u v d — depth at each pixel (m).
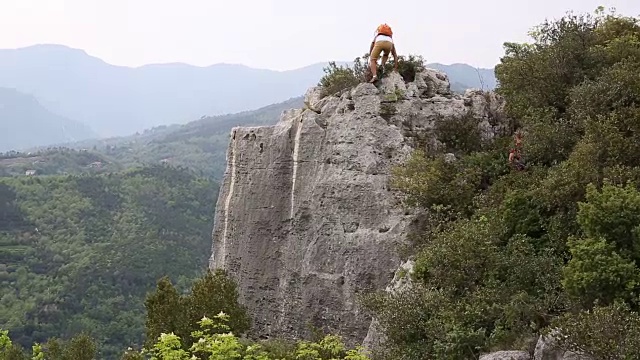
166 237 86.56
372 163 17.06
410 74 19.16
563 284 10.06
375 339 13.84
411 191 15.93
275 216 19.19
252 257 19.64
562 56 16.72
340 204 17.34
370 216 16.81
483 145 17.77
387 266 16.12
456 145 17.80
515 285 11.55
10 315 63.84
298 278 18.22
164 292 16.66
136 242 83.31
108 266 74.75
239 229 20.27
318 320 17.44
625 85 14.26
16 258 80.06
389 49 18.25
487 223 13.42
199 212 101.19
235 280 20.09
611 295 9.59
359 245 16.70
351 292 16.69
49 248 84.62
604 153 12.63
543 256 12.06
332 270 17.25
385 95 17.92
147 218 95.00
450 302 11.98
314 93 20.11
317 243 17.72
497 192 14.89
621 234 10.02
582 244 10.12
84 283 70.75
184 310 16.20
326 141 18.08
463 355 10.74
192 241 87.69
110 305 67.25
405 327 11.91
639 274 9.47
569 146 14.70
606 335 8.35
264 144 19.81
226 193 21.19
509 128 18.28
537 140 15.18
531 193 13.58
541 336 9.31
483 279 12.29
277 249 19.06
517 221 13.45
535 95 16.83
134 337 61.06
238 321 16.59
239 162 20.64
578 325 8.63
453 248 12.78
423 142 17.58
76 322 62.56
